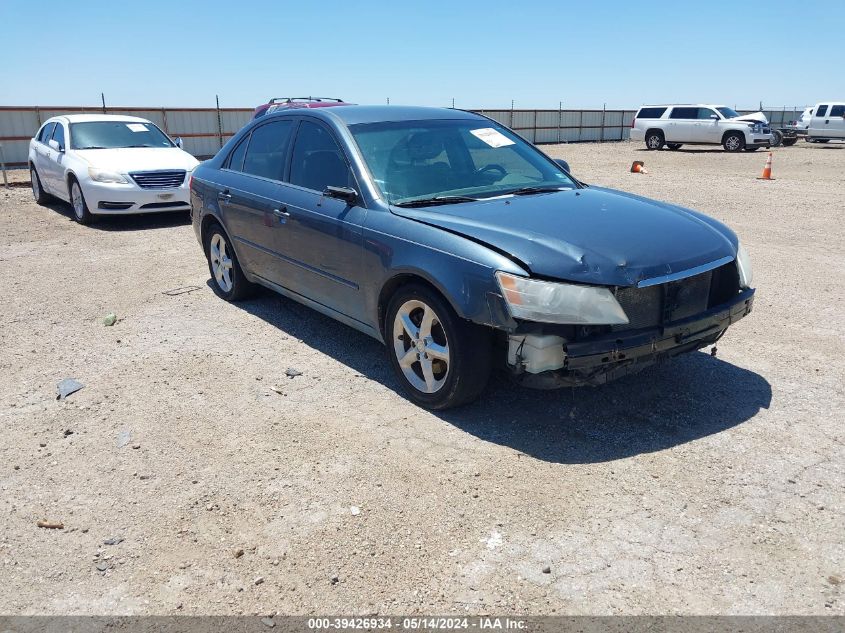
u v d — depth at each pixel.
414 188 4.56
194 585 2.76
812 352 5.02
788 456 3.59
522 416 4.09
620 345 3.49
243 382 4.69
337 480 3.46
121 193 10.62
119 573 2.84
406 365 4.28
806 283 6.93
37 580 2.81
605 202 4.46
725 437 3.79
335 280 4.75
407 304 4.13
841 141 36.94
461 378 3.85
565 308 3.38
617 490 3.32
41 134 13.36
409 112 5.32
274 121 5.75
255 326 5.84
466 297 3.65
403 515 3.16
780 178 17.53
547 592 2.67
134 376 4.82
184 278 7.52
